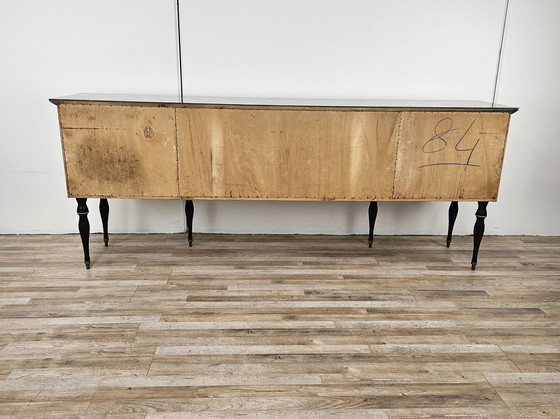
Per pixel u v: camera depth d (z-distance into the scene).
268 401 1.77
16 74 3.00
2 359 1.97
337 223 3.41
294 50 3.08
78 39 2.98
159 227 3.37
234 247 3.15
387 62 3.12
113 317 2.29
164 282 2.64
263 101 2.85
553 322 2.35
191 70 3.08
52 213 3.28
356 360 2.02
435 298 2.55
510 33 3.09
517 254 3.15
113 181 2.65
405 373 1.94
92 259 2.92
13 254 2.97
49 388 1.81
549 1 3.04
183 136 2.59
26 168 3.18
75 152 2.58
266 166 2.66
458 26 3.07
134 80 3.08
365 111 2.58
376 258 3.03
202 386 1.84
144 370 1.92
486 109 2.59
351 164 2.67
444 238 3.41
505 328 2.28
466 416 1.72
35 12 2.91
